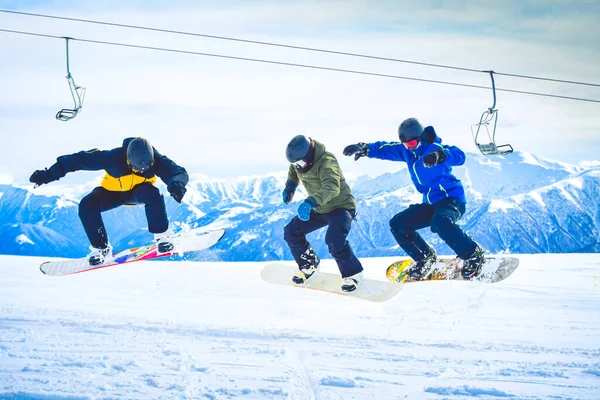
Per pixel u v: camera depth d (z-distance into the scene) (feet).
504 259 20.61
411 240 21.17
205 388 12.43
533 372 13.51
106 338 15.90
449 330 17.43
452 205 20.40
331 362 14.16
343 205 19.84
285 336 16.37
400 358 14.49
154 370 13.44
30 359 14.08
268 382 12.80
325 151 19.33
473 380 13.03
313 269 20.90
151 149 19.57
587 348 15.43
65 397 11.94
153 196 20.27
